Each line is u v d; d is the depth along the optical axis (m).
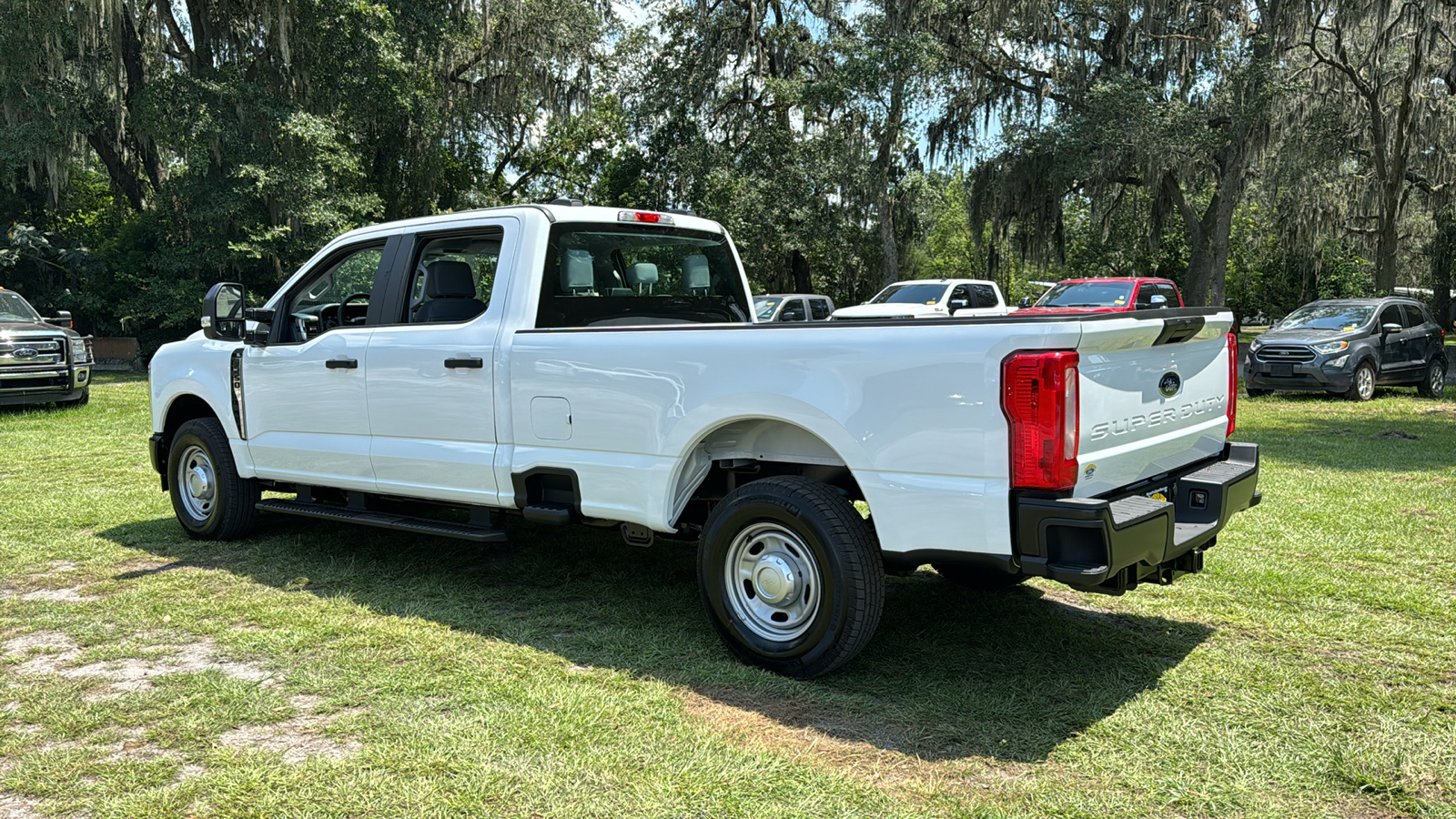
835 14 32.72
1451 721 3.57
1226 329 4.65
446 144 32.53
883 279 35.84
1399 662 4.19
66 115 23.50
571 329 4.59
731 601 4.19
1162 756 3.30
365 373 5.39
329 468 5.64
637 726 3.53
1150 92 28.77
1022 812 2.93
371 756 3.28
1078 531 3.33
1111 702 3.76
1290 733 3.47
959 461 3.52
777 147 32.81
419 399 5.17
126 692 3.88
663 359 4.28
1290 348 16.33
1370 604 4.98
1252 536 6.38
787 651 3.97
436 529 5.12
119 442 11.20
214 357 6.27
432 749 3.33
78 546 6.29
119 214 29.80
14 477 8.89
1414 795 3.03
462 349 4.97
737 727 3.56
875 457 3.72
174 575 5.60
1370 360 16.30
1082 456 3.48
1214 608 4.92
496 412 4.88
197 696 3.80
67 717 3.62
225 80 23.84
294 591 5.30
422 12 26.66
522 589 5.32
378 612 4.92
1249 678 3.99
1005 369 3.41
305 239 25.41
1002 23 29.06
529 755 3.29
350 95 25.80
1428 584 5.30
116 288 28.05
